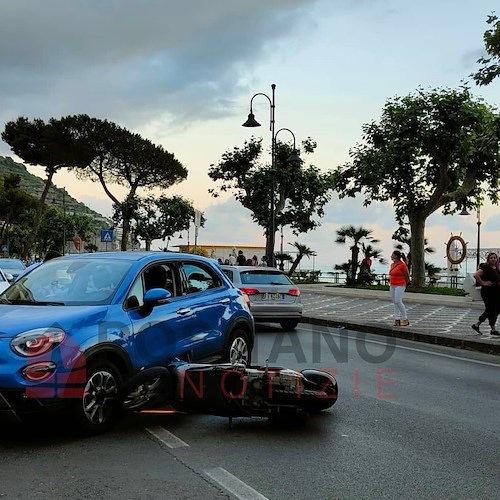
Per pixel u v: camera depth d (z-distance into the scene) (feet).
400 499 14.38
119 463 16.48
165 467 16.25
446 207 103.60
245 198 112.88
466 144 88.43
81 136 158.92
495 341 41.22
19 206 217.36
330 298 88.02
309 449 18.17
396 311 51.11
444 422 21.56
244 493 14.51
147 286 22.53
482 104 89.25
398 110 90.68
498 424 21.39
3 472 15.66
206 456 17.28
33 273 23.50
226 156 113.70
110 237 98.78
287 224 114.42
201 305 24.38
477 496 14.64
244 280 49.19
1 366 17.22
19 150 161.89
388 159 92.58
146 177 167.53
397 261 51.21
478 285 45.52
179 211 156.15
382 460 17.24
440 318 57.88
